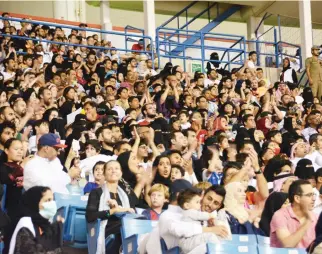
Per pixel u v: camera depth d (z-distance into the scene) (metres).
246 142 13.39
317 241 7.71
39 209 7.41
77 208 9.89
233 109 18.69
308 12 26.44
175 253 8.40
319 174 11.57
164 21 29.19
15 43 21.52
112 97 17.61
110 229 9.44
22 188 9.84
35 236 7.29
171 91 18.69
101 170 10.67
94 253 9.39
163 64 25.58
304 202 8.64
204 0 27.77
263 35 29.17
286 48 29.66
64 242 9.91
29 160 10.11
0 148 11.45
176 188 8.80
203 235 8.33
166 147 14.36
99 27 26.75
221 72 23.19
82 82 20.11
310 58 22.97
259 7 28.69
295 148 14.28
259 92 21.45
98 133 13.01
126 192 9.98
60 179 10.05
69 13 26.98
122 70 21.12
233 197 9.36
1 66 19.78
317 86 22.80
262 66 26.89
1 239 8.31
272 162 12.02
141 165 11.84
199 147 14.37
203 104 18.19
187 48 26.38
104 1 26.77
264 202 10.28
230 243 8.41
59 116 15.15
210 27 28.11
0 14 25.17
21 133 13.54
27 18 25.27
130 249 8.99
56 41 21.47
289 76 23.69
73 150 12.03
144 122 15.26
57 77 18.33
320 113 17.91
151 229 9.23
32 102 14.28
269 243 8.88
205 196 8.99
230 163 10.19
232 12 28.48
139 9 29.30
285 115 18.20
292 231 8.71
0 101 14.93
